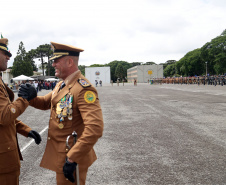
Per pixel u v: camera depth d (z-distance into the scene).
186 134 5.81
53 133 1.94
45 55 70.94
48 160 1.97
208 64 69.94
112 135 5.82
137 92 23.23
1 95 1.79
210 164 3.87
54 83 42.03
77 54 2.00
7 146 1.89
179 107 10.84
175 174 3.50
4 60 2.00
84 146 1.70
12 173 1.96
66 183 1.87
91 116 1.76
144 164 3.90
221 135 5.68
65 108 1.87
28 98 1.92
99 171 3.65
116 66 152.38
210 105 11.34
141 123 7.28
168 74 133.25
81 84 1.86
